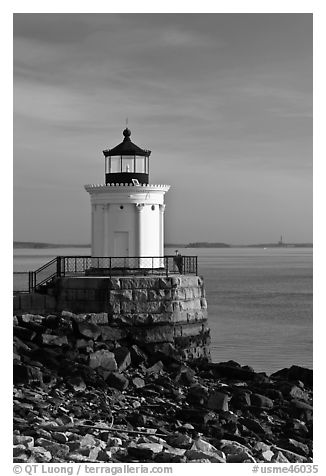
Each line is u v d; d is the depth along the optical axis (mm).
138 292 31312
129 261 33250
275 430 21219
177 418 20938
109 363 26203
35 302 32125
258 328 60375
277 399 24344
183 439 17922
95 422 19406
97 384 23953
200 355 33125
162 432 19047
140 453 16641
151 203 33531
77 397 22484
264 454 18062
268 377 27656
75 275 33469
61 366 24734
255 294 95688
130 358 27297
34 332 26766
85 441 17078
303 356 45438
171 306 31703
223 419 21141
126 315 31016
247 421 20938
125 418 20094
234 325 62688
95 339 28328
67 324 28156
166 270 32562
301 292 98562
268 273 145375
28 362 24453
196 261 33938
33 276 33875
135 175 33781
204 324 33594
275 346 49656
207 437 19406
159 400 23125
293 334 56344
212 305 81375
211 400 22172
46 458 16078
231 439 19453
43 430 17500
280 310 76312
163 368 27641
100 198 33469
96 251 33781
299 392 25188
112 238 33406
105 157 34531
